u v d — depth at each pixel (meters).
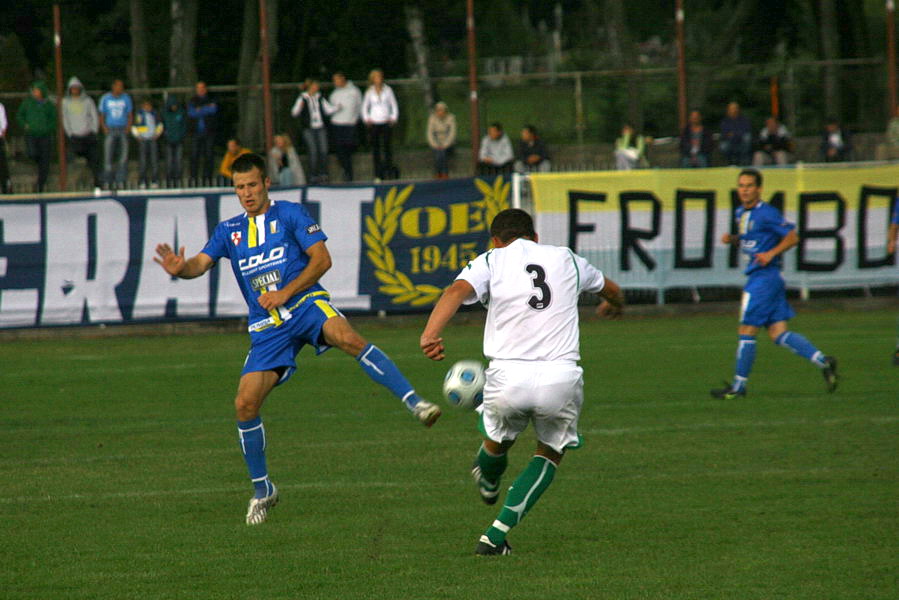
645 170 66.56
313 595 19.05
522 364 20.30
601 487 27.05
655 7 185.38
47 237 60.72
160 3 126.44
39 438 33.97
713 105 108.44
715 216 67.75
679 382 43.91
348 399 41.09
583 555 21.42
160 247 24.33
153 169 77.19
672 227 67.25
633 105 96.31
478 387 21.06
